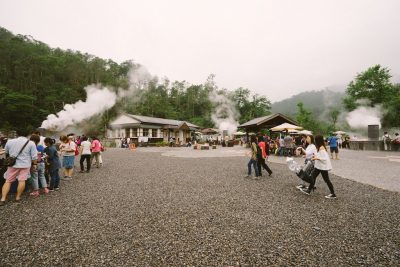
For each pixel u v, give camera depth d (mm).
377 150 25781
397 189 7223
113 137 42406
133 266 2971
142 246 3510
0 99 41562
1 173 6680
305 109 58969
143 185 7766
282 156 18203
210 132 44844
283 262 3086
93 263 3037
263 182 8266
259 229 4141
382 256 3236
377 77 36594
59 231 4059
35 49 72500
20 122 43344
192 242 3645
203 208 5316
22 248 3453
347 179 8859
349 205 5559
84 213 4988
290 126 20688
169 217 4742
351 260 3135
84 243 3605
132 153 22656
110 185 7785
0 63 58969
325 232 4020
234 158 17141
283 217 4746
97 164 12141
